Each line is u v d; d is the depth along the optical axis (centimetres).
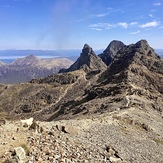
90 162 2348
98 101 12300
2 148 1972
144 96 13050
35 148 2136
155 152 4634
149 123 7388
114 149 3278
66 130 3191
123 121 6225
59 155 2162
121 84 15900
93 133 4019
